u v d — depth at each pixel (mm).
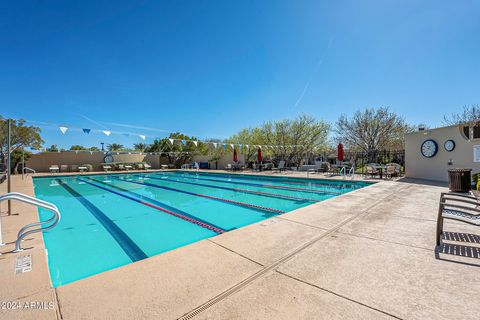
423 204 4844
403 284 1830
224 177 14797
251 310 1526
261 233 3131
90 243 4000
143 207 6766
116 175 17266
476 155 7801
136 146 27750
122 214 5965
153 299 1656
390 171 10000
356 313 1484
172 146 23359
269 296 1685
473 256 2326
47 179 14445
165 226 4941
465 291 1719
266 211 6199
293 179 11938
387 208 4520
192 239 4184
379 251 2488
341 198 5543
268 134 18734
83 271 3033
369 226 3391
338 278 1936
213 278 1954
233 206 6812
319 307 1551
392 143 16000
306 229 3285
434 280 1882
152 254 3562
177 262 2271
